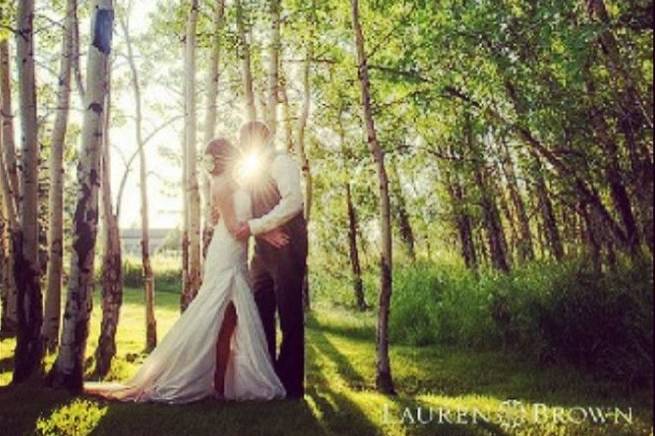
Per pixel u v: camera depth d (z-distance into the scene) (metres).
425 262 23.05
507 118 12.98
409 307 16.30
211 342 7.35
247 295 7.57
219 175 7.79
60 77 12.66
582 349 10.14
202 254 13.33
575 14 10.20
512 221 23.67
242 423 6.26
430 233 30.08
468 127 12.80
